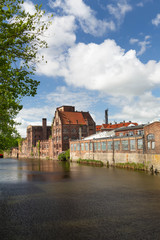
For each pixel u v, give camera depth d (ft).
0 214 39.04
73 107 315.37
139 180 84.17
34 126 383.45
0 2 31.07
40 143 342.44
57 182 80.69
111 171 119.44
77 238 28.66
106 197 53.62
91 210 41.52
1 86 32.53
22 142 437.99
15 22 31.89
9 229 31.78
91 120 298.56
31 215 38.37
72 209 42.27
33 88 35.01
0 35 30.73
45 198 52.54
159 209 42.42
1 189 65.92
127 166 136.46
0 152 77.87
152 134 114.42
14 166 173.78
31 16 31.42
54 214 38.91
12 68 33.94
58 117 281.33
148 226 33.04
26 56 33.04
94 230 31.40
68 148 271.90
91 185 73.00
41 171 127.34
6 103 35.65
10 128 71.41
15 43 32.22
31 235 29.60
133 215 38.47
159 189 64.95
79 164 183.01
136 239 28.40
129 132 163.53
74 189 65.36
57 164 190.80
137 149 129.39
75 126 279.90
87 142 196.65
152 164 113.60
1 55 31.89
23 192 60.70
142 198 52.47
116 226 32.99
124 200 50.29
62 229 31.73
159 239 28.40
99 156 175.01
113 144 155.53
